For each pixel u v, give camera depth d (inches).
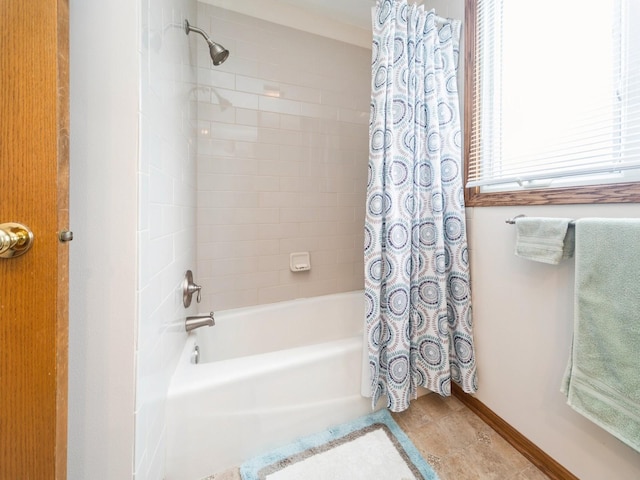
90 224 23.1
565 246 32.7
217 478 37.1
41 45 16.8
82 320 23.2
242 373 38.9
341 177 75.8
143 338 25.9
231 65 61.7
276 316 65.4
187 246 49.1
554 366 36.6
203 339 55.7
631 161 28.5
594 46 32.1
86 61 22.5
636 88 28.9
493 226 45.0
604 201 30.2
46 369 17.3
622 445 30.0
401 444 42.3
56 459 17.5
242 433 39.1
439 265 46.9
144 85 25.1
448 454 40.8
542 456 38.3
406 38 44.9
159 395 31.9
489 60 45.8
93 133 22.9
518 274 41.2
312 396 43.8
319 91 71.2
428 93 47.1
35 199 17.0
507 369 43.3
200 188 60.9
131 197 24.0
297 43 67.7
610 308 27.7
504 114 43.5
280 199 69.1
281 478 36.9
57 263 17.4
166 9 33.4
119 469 24.5
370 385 45.0
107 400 24.1
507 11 42.7
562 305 35.4
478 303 48.1
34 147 16.9
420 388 53.4
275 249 69.4
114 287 23.9
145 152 25.7
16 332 17.1
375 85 44.7
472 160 48.4
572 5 34.3
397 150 45.0
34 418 17.3
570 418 34.9
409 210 45.8
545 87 37.6
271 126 66.7
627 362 26.4
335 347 46.0
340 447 41.7
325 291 76.0
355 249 79.0
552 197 35.6
